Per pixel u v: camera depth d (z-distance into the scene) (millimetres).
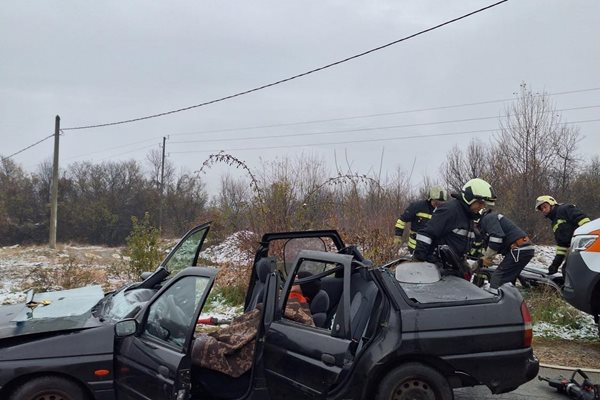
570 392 5453
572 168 24547
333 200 10922
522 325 4457
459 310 4402
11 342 4531
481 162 25188
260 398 4590
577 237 7078
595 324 8102
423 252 5957
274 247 6148
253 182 10938
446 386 4293
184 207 53656
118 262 15133
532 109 22125
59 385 4453
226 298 10016
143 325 4738
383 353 4227
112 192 59594
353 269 4965
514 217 20562
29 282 13875
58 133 30812
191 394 4746
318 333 4457
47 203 57031
